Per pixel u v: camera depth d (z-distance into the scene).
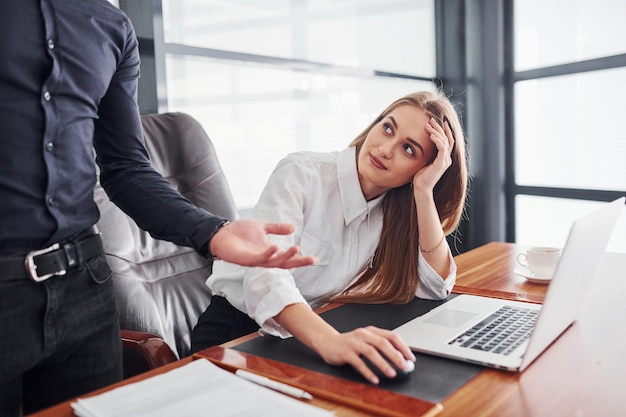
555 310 0.81
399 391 0.70
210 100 2.49
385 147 1.19
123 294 1.37
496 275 1.45
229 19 2.54
